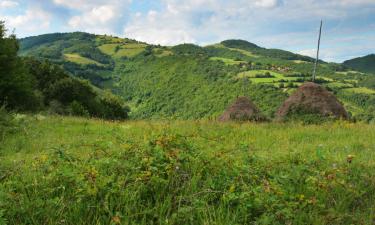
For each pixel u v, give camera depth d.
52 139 12.03
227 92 169.75
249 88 153.38
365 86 190.62
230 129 13.33
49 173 4.88
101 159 5.06
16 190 4.38
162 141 5.43
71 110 50.81
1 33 35.81
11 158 8.26
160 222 3.82
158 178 4.48
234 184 4.59
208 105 170.25
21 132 13.52
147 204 4.19
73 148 8.84
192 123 15.33
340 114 17.33
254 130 13.15
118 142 8.21
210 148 7.80
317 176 5.32
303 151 8.48
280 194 4.40
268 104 132.62
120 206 4.05
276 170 5.71
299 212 4.21
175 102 198.88
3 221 3.55
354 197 4.98
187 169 5.06
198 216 3.97
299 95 17.94
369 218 4.33
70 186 4.39
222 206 4.19
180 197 4.20
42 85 63.41
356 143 9.93
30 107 39.12
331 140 10.93
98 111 68.88
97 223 3.69
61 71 69.94
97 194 4.14
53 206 3.97
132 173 4.70
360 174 5.88
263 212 4.20
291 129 13.52
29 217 3.84
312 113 17.30
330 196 4.88
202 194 4.45
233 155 6.31
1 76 35.00
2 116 14.74
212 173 5.07
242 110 18.69
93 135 12.95
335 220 4.20
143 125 14.93
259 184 4.93
